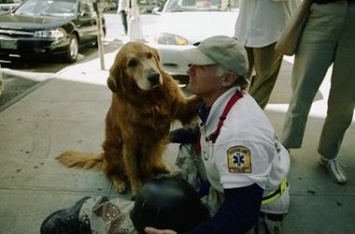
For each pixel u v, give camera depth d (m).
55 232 1.73
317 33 2.26
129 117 2.28
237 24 3.12
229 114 1.34
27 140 3.33
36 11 7.43
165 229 1.45
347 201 2.32
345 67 2.28
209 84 1.42
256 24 2.90
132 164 2.46
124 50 2.22
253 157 1.24
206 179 1.81
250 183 1.24
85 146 3.22
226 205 1.27
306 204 2.29
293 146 2.59
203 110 1.58
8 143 3.27
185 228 1.47
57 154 3.06
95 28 8.19
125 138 2.38
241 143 1.24
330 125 2.47
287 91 4.65
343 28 2.18
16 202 2.39
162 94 2.24
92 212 1.70
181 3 5.36
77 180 2.67
